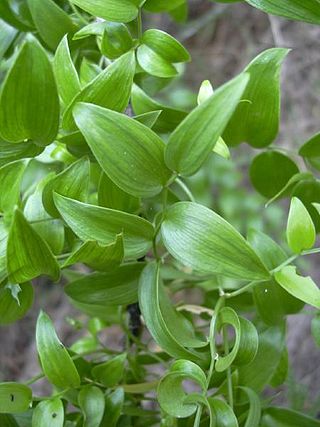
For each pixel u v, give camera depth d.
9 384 0.16
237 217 0.53
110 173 0.14
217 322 0.17
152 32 0.17
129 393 0.21
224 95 0.13
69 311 0.59
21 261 0.15
